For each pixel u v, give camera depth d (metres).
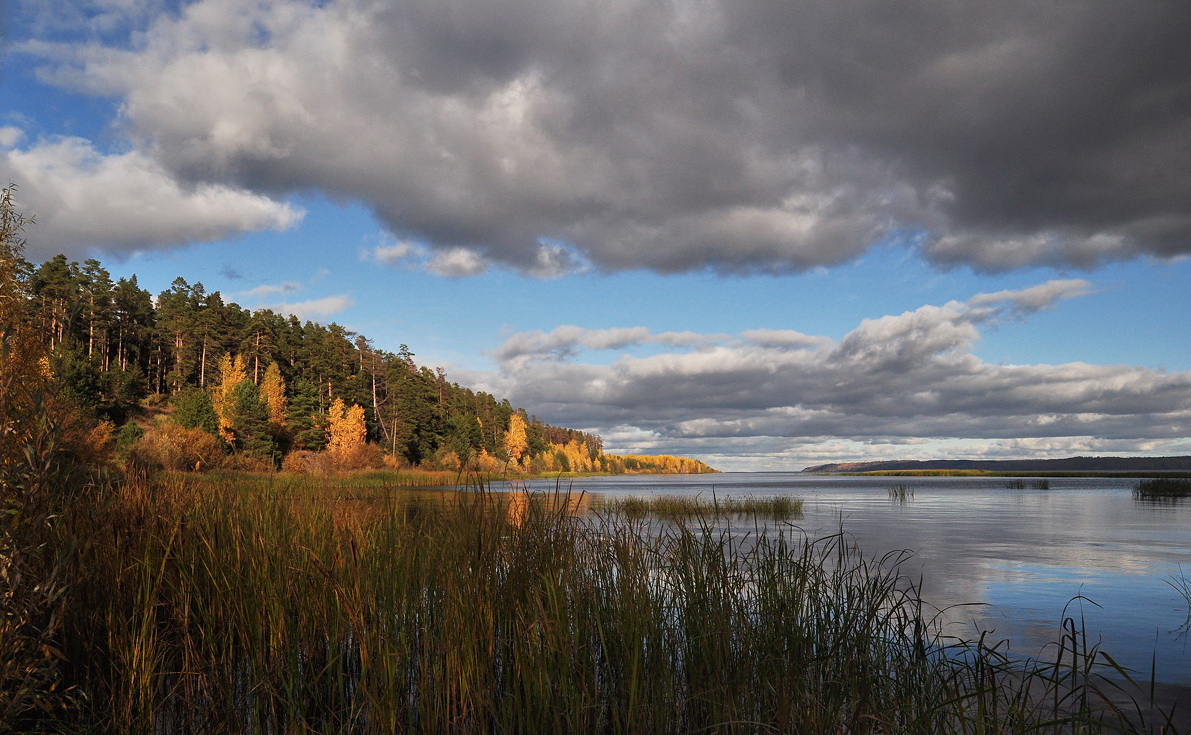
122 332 81.56
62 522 4.55
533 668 3.94
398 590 4.59
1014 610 9.41
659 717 3.88
